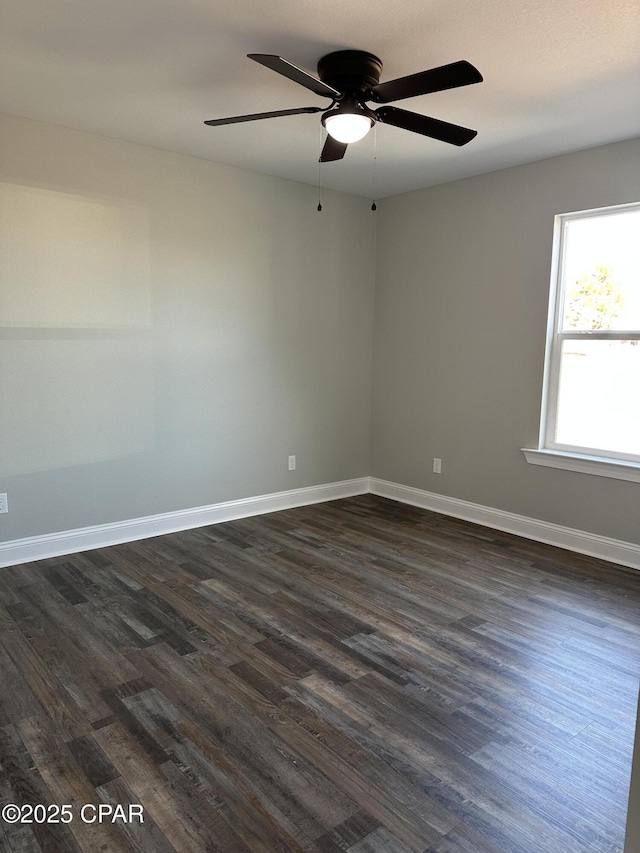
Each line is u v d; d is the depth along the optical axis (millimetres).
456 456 4699
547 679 2447
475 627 2881
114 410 3873
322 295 4895
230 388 4434
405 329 5004
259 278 4480
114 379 3850
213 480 4434
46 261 3502
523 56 2504
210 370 4305
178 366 4141
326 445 5121
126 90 2936
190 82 2836
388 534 4277
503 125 3297
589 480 3867
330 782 1851
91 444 3805
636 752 1334
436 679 2434
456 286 4562
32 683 2357
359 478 5418
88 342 3717
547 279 3990
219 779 1855
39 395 3566
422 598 3201
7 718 2139
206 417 4332
